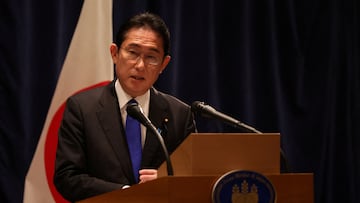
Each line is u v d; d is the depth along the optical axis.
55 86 7.11
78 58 7.04
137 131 5.07
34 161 6.68
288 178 3.54
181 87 7.92
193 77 7.98
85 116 5.00
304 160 8.43
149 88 5.18
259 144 3.61
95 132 4.94
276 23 8.52
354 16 8.91
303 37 8.62
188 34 8.02
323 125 8.53
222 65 8.23
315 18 8.73
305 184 3.57
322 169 8.48
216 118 4.19
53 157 6.71
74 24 7.34
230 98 8.21
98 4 7.21
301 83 8.48
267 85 8.37
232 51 8.27
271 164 3.62
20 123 6.86
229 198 3.31
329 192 8.53
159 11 7.83
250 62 8.32
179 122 5.29
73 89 6.98
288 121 8.44
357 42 8.91
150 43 4.86
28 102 6.95
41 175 6.67
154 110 5.23
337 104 8.80
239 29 8.29
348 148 8.73
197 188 3.29
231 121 4.15
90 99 5.13
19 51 6.95
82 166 4.85
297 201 3.55
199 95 7.98
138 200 3.36
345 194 8.72
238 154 3.54
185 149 3.52
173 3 7.91
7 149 6.82
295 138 8.43
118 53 5.02
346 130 8.75
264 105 8.35
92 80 7.07
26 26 7.01
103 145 4.91
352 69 8.89
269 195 3.41
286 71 8.50
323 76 8.64
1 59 6.91
